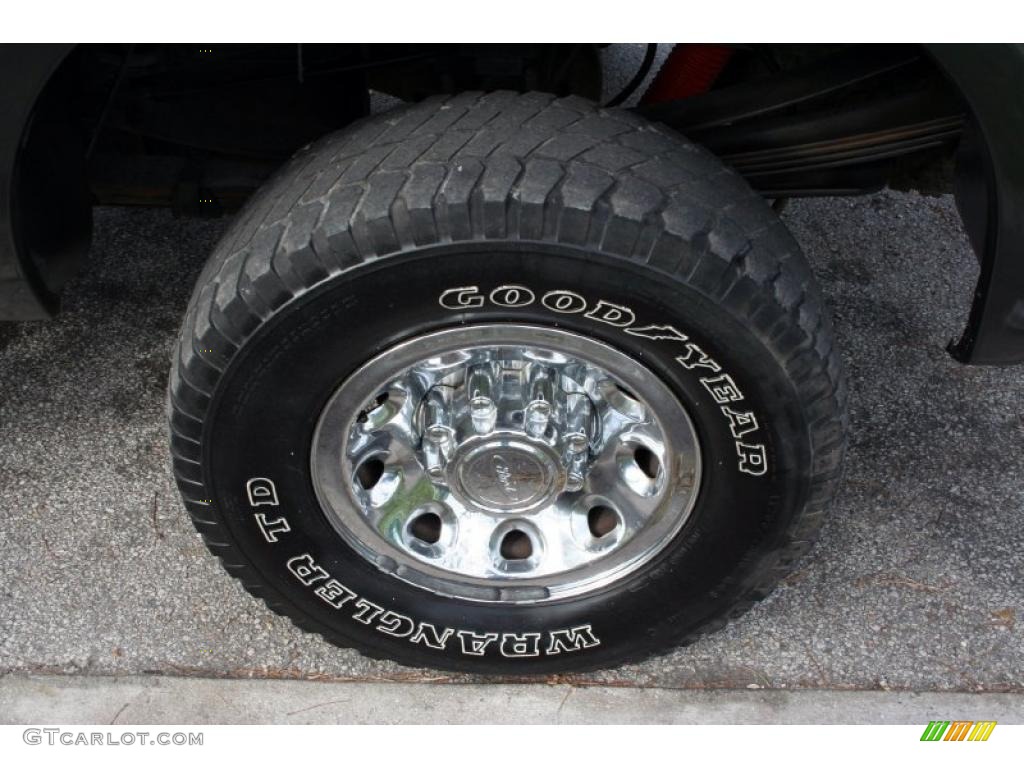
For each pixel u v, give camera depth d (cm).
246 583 223
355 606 224
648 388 193
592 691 242
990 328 203
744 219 183
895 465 289
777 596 261
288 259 174
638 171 175
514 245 170
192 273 334
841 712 239
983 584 263
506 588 224
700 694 242
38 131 196
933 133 213
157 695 239
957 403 305
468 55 219
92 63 218
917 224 362
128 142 261
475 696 241
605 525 226
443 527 227
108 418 293
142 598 256
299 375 187
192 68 235
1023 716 239
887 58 203
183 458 199
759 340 180
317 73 236
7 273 196
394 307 180
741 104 217
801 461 196
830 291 337
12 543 265
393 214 169
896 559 268
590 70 259
